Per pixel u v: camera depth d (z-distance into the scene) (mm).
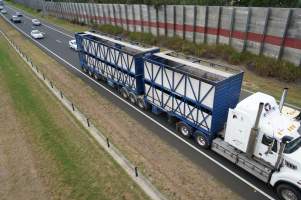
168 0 38281
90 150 14969
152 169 13562
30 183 12688
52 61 32906
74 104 21031
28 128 17438
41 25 63125
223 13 30422
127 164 13852
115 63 21609
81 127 17484
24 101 21406
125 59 19969
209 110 14227
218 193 12047
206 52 31891
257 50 28016
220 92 13594
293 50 24562
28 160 14297
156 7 38750
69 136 16359
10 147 15523
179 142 16016
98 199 11633
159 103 18156
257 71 25875
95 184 12484
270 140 11477
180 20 36312
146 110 20000
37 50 38438
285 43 25078
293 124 11867
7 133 17000
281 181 11273
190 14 34500
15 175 13234
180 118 16609
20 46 41281
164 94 17328
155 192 12016
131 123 18203
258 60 26453
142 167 13688
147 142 16016
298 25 23516
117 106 20797
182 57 18359
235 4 32500
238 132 12781
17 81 25766
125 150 15148
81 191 12086
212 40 33125
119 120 18641
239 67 27734
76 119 18547
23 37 48594
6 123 18250
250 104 12430
